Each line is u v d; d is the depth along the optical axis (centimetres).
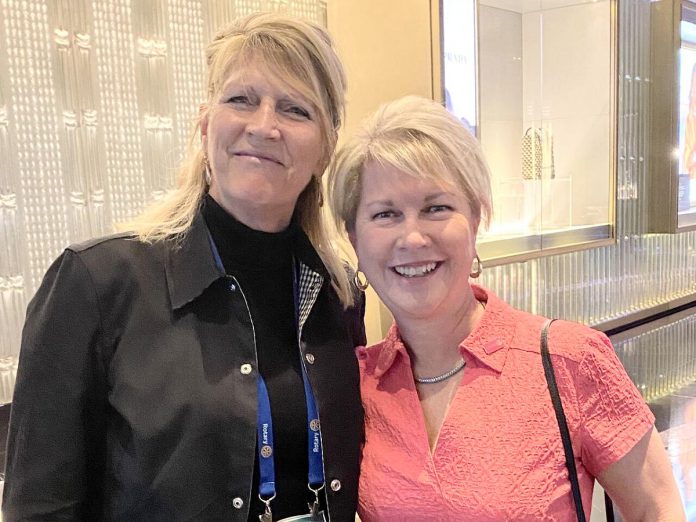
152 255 113
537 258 340
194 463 105
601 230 377
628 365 351
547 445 110
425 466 115
